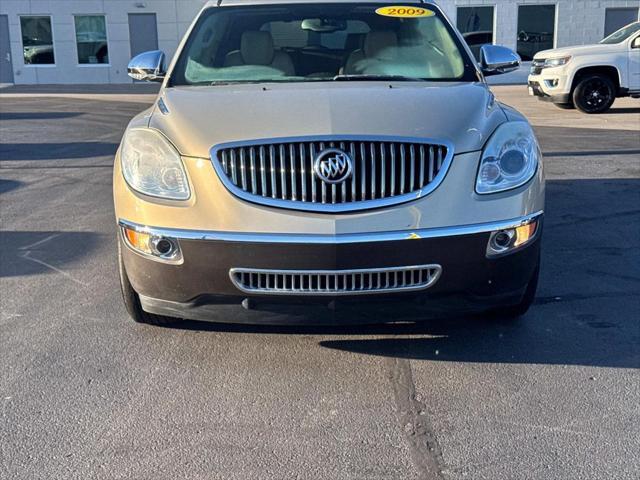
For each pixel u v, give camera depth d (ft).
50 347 13.56
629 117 47.21
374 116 11.90
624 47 48.80
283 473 9.62
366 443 10.32
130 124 13.33
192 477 9.55
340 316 11.65
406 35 16.26
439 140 11.51
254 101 12.85
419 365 12.76
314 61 15.76
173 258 11.59
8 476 9.57
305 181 11.28
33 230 21.70
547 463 9.75
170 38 95.40
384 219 11.24
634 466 9.66
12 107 61.36
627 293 16.03
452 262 11.45
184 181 11.60
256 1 17.25
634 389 11.77
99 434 10.61
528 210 11.97
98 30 95.40
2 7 94.58
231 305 11.74
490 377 12.27
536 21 86.99
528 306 13.89
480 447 10.17
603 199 24.40
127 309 13.88
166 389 11.98
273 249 11.15
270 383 12.16
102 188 27.58
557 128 42.47
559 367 12.59
